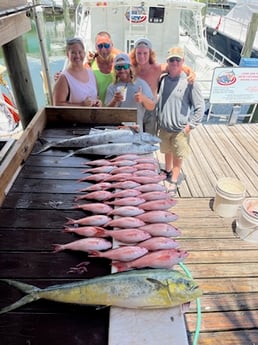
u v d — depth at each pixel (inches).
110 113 94.2
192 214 106.3
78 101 98.3
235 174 131.6
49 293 41.8
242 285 80.0
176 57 99.7
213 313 72.7
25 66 101.8
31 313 41.0
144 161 76.0
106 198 62.2
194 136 162.7
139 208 59.0
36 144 83.4
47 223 56.0
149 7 185.6
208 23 341.4
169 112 108.7
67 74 96.0
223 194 101.8
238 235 96.2
